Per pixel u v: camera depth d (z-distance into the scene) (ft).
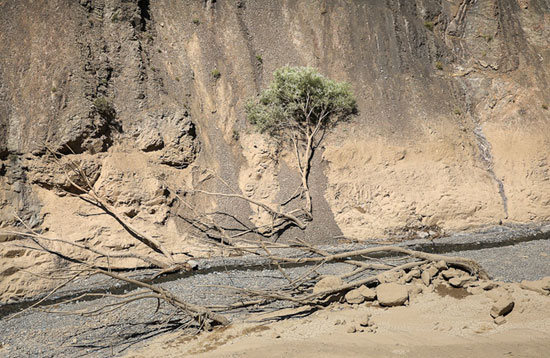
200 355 37.81
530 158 91.91
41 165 69.51
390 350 35.81
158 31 94.63
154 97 84.53
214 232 76.48
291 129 89.51
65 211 69.21
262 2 104.42
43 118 71.36
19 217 65.41
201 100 91.71
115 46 84.53
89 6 84.43
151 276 64.34
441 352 34.76
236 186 83.56
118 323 46.91
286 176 85.25
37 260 61.98
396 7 108.27
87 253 66.28
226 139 88.79
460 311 42.83
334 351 36.04
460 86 104.68
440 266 50.16
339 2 106.63
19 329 47.73
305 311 46.39
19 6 77.41
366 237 79.41
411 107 96.37
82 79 76.18
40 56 75.46
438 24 112.47
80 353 41.16
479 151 94.99
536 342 35.01
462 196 85.05
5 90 71.46
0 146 67.87
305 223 79.51
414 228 81.46
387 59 101.96
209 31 98.48
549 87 103.50
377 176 86.74
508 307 40.24
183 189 79.66
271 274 61.82
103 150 74.74
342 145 89.30
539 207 86.53
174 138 81.51
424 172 87.86
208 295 53.42
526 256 63.05
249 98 92.53
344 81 95.86
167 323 45.93
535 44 110.42
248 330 42.47
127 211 72.18
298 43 102.01
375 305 46.37
